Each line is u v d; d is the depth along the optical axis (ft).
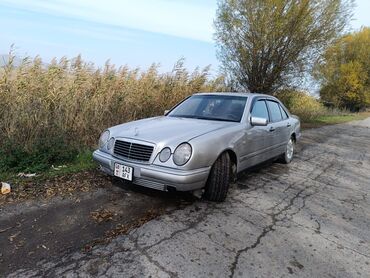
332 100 136.46
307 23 47.19
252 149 15.51
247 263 9.14
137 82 28.94
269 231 11.28
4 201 12.32
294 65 50.85
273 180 17.79
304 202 14.64
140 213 11.98
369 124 77.25
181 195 13.91
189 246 9.80
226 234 10.76
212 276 8.40
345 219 13.07
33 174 15.58
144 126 13.93
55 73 23.17
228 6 48.73
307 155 27.09
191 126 13.71
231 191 15.19
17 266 8.36
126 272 8.32
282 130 19.67
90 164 17.66
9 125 18.97
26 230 10.25
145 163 11.88
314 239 11.00
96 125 23.03
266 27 46.83
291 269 9.05
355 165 24.62
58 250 9.22
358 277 8.98
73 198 13.01
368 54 131.34
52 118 21.09
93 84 25.18
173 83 32.78
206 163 12.04
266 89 51.98
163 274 8.34
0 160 16.08
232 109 16.08
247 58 50.19
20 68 22.09
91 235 10.18
